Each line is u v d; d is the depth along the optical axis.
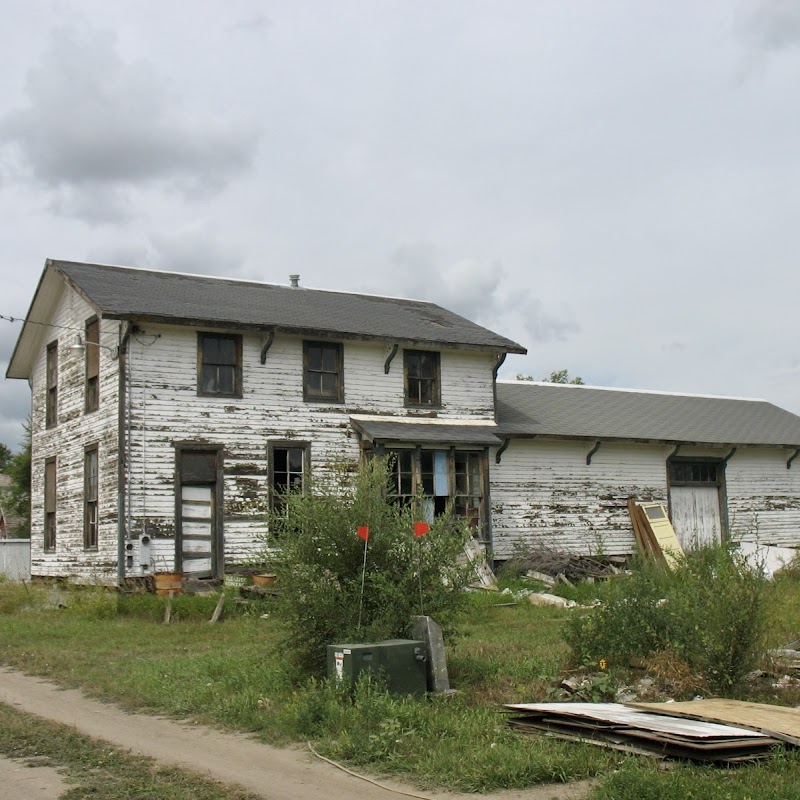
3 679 12.52
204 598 18.72
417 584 11.13
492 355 26.88
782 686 10.93
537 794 7.21
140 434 21.66
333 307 26.56
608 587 13.33
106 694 11.24
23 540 31.08
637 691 10.62
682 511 30.14
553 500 27.66
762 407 36.19
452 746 8.31
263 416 23.16
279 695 10.45
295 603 11.12
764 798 6.66
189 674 12.01
